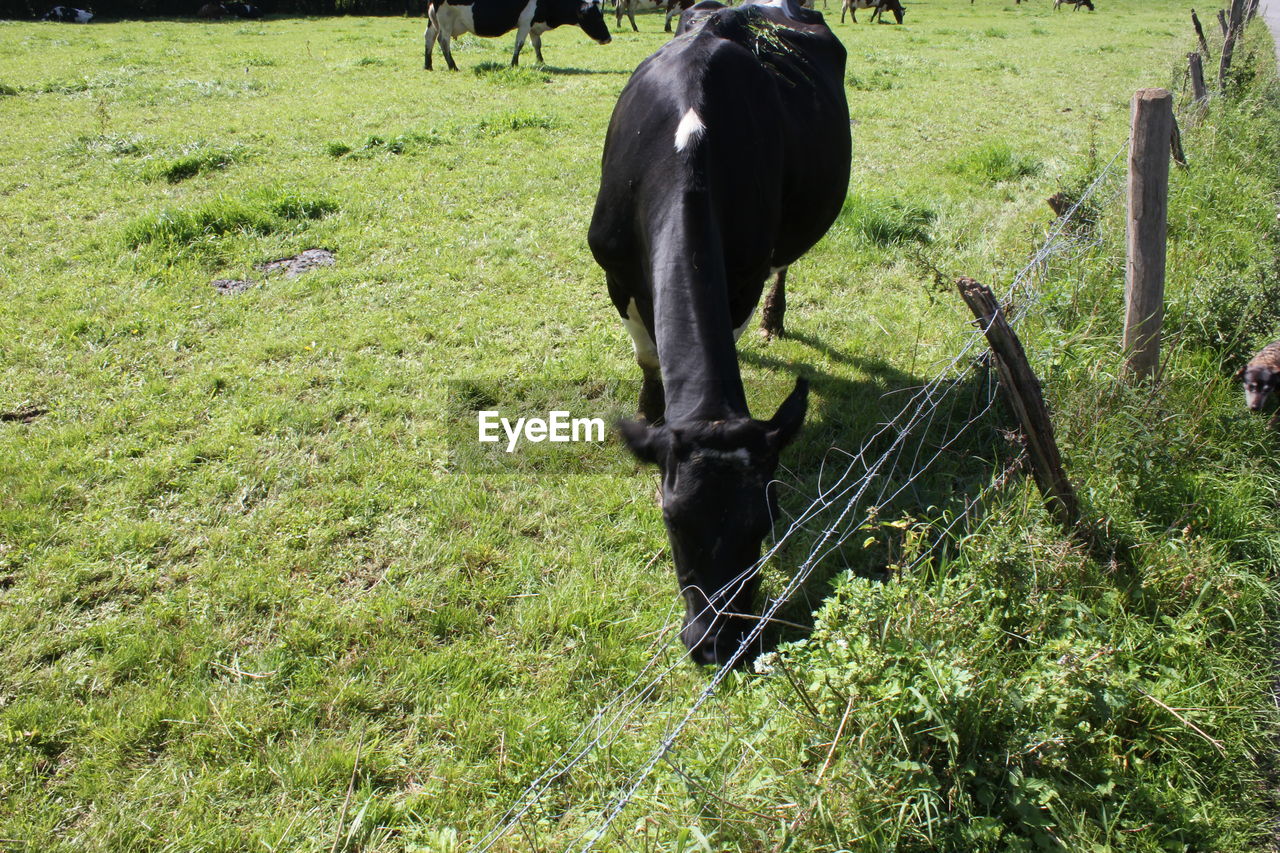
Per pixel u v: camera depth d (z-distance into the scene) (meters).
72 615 3.07
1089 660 2.38
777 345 4.92
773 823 2.12
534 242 6.21
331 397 4.37
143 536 3.41
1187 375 3.88
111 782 2.50
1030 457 3.11
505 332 5.07
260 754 2.60
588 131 9.06
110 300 5.24
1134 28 21.91
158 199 7.00
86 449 3.91
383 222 6.51
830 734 2.27
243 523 3.53
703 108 3.20
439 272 5.75
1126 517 3.19
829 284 5.65
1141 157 3.34
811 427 4.19
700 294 2.74
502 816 2.41
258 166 7.87
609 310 5.34
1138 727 2.50
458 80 12.47
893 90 11.90
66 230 6.33
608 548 3.47
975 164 7.90
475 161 7.96
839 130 4.39
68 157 8.03
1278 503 3.48
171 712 2.71
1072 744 2.35
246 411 4.23
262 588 3.20
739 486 2.34
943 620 2.50
